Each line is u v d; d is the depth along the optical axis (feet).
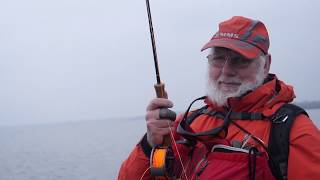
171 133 3.19
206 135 3.04
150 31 3.22
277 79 3.21
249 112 3.11
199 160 3.31
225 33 3.27
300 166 2.71
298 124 2.87
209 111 3.47
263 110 3.07
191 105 3.53
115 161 43.24
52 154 61.21
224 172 2.99
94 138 106.11
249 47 3.14
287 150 2.81
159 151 3.22
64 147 76.43
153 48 3.21
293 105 3.03
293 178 2.73
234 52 3.22
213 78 3.35
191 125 3.51
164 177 3.19
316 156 2.69
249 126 3.06
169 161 3.24
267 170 2.86
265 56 3.28
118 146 65.67
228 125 3.13
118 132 136.67
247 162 2.94
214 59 3.34
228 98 3.18
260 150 2.94
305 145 2.74
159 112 3.13
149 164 3.33
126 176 3.40
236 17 3.33
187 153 3.39
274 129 2.92
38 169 42.60
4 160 55.62
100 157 49.52
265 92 3.08
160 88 3.19
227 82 3.25
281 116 2.94
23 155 63.26
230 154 3.02
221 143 3.10
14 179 36.06
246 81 3.19
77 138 115.24
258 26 3.28
